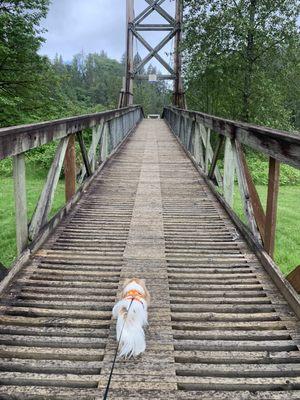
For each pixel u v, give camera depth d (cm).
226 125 443
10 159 1034
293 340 217
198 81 1421
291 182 1023
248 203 364
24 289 269
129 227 404
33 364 195
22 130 275
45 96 1272
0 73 1141
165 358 201
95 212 452
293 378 188
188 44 1308
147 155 881
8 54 1087
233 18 1154
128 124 1405
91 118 560
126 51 2369
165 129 1678
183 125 1048
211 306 252
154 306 250
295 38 1173
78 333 220
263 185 961
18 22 1066
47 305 249
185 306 251
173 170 707
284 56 1232
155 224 414
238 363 201
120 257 328
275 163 286
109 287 276
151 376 188
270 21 1177
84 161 559
